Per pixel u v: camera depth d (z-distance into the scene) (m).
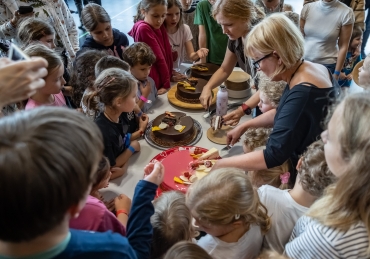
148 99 2.08
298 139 1.26
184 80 2.28
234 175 1.00
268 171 1.39
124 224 1.23
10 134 0.47
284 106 1.28
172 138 1.73
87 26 2.37
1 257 0.55
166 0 2.30
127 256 0.67
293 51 1.23
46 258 0.55
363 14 3.27
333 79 1.40
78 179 0.50
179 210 1.07
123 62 1.78
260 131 1.56
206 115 1.99
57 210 0.49
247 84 2.17
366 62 1.37
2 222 0.48
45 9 2.63
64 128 0.50
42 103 1.72
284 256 0.87
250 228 1.05
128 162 1.65
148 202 0.98
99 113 1.55
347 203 0.72
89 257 0.60
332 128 0.73
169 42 2.57
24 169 0.45
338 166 0.74
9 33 2.49
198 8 2.82
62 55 2.56
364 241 0.72
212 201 0.95
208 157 1.57
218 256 1.02
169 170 1.51
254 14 1.74
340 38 2.89
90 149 0.52
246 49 1.38
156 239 1.02
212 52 2.96
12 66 0.70
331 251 0.75
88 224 0.92
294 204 1.10
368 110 0.66
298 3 6.05
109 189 1.48
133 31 2.42
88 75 1.88
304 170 1.04
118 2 7.07
